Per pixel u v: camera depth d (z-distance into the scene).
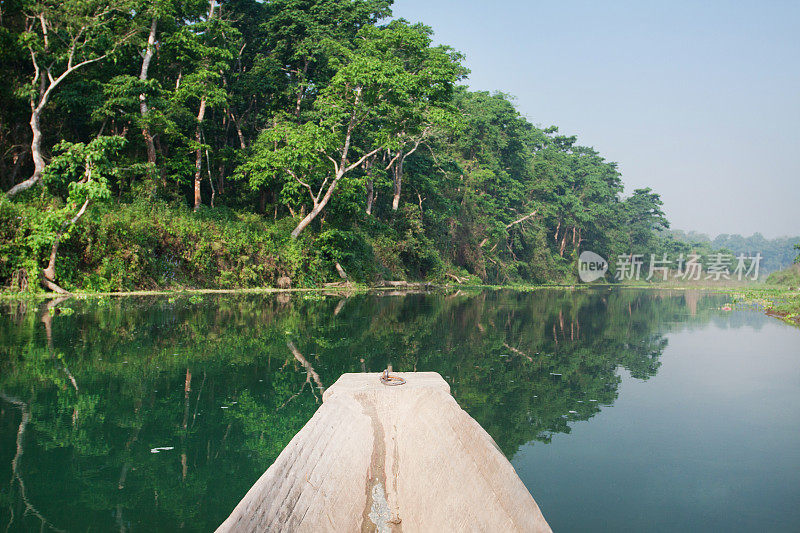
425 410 1.28
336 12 25.39
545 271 44.75
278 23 24.58
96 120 17.48
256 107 25.89
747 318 13.32
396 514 1.11
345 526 1.07
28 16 15.73
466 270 35.06
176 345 6.18
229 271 17.77
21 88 15.60
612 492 2.48
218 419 3.38
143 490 2.33
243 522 1.04
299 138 19.66
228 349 6.02
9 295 11.62
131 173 17.81
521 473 2.72
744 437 3.37
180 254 16.44
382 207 30.23
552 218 48.66
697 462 2.90
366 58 20.09
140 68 20.64
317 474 1.15
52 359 5.16
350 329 8.27
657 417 3.81
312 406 3.72
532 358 6.35
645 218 67.12
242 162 22.38
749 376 5.44
